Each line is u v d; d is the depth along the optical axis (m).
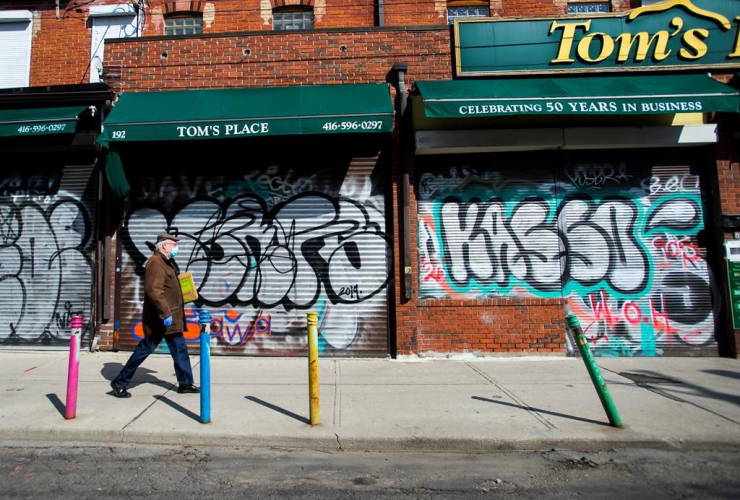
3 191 8.10
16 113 7.66
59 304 7.89
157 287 5.38
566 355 7.65
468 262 7.88
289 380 6.34
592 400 5.52
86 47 9.33
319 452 4.36
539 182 7.98
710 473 3.93
